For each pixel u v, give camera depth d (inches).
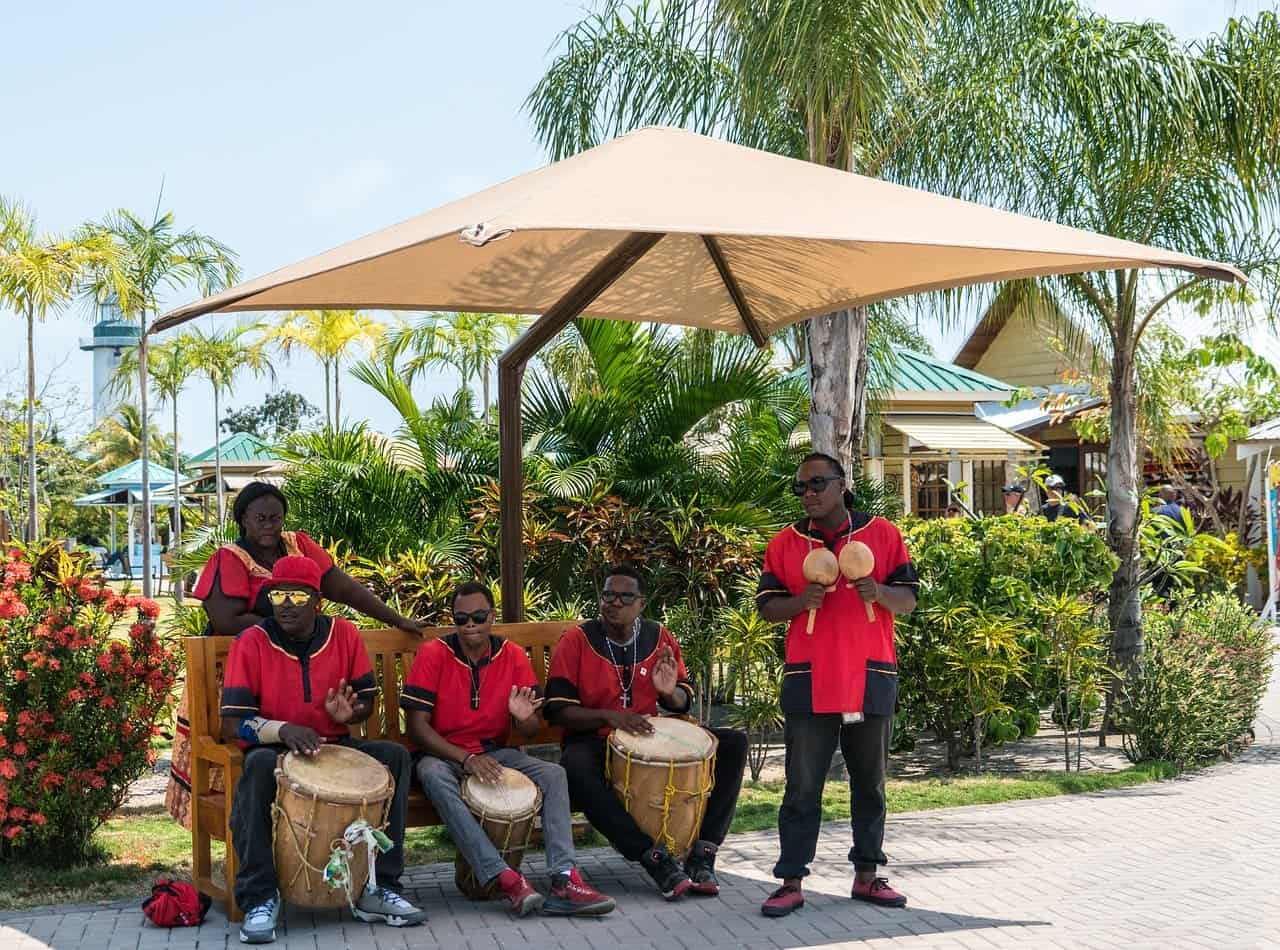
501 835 229.8
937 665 360.8
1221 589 722.2
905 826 296.5
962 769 368.2
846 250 277.0
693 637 357.4
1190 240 413.7
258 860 212.7
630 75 451.2
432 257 275.6
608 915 225.9
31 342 979.3
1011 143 398.9
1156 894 233.8
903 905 228.2
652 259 307.4
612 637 252.7
